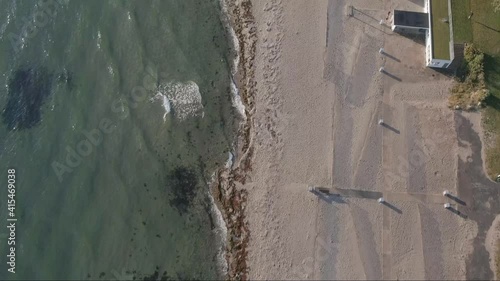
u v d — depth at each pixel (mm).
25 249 25312
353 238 25531
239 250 25891
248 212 26469
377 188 26281
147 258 25609
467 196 25953
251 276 25391
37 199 26219
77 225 25859
